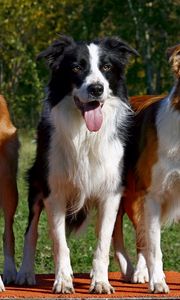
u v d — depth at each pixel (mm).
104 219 8148
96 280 7879
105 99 7980
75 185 8172
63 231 8148
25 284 8414
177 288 8125
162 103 8164
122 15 30406
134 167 8305
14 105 27938
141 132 8328
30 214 8750
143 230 8234
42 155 8305
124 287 8250
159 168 7898
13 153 9320
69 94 8047
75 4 30828
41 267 10992
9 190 9172
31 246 8648
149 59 29703
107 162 8117
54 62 8188
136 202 8219
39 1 29609
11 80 28938
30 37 29938
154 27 30625
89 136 8062
